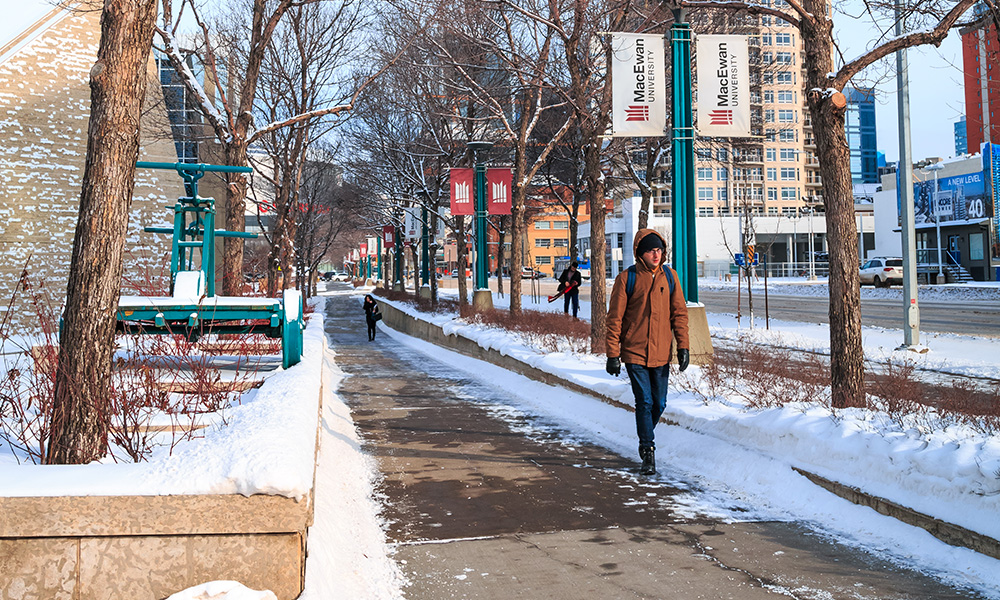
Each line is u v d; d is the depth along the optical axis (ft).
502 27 47.24
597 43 39.68
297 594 10.52
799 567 13.14
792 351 48.39
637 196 241.14
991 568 12.42
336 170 124.88
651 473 20.13
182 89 73.82
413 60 64.08
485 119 69.05
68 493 10.18
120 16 13.28
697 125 33.37
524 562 13.57
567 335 47.03
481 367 48.44
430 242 122.31
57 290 60.08
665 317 20.56
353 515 16.28
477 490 18.75
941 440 15.93
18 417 16.15
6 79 60.29
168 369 21.56
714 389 26.58
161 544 10.30
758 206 274.36
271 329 27.45
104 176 13.17
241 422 14.06
